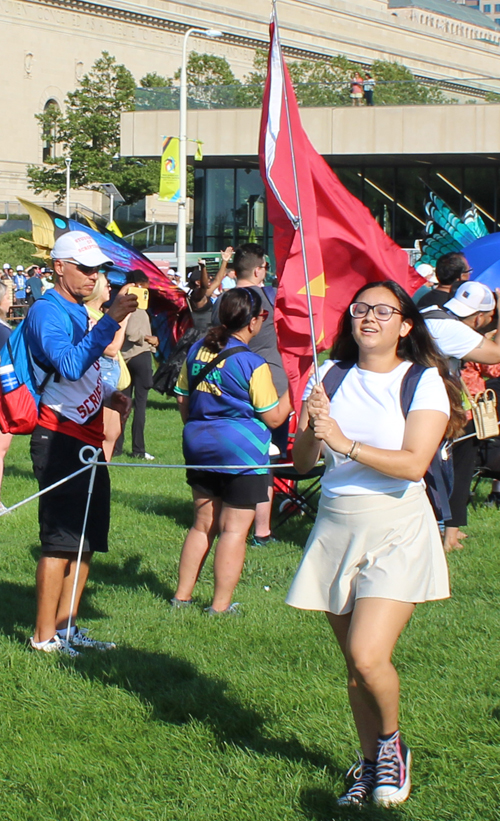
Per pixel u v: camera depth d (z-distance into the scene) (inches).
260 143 208.5
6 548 296.0
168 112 1348.4
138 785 157.4
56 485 194.4
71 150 2094.0
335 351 154.9
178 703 185.0
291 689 190.2
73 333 195.8
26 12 2628.0
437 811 148.0
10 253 1860.2
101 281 258.2
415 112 1211.9
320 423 140.1
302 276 216.1
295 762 162.6
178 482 398.0
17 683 193.5
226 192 1408.7
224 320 232.1
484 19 4271.7
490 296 253.9
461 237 509.4
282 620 230.2
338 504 146.7
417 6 3828.7
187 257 1279.5
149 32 2888.8
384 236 228.8
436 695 187.0
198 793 154.1
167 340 466.0
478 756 164.2
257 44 3090.6
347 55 3171.8
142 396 452.4
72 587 215.5
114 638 219.9
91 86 2134.6
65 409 200.5
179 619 232.7
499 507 359.3
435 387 145.4
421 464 140.9
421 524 145.9
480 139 1196.5
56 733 174.2
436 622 229.3
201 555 241.8
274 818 147.3
